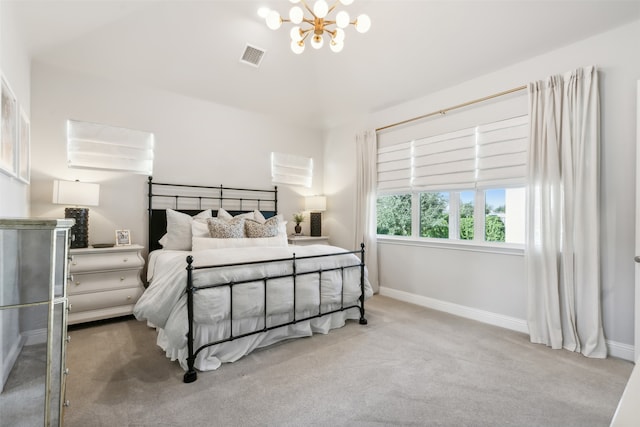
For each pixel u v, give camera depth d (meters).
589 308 2.33
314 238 4.50
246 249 2.57
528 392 1.81
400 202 4.00
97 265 2.83
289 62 3.59
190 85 3.62
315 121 4.76
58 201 2.71
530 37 2.56
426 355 2.29
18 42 2.22
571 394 1.79
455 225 3.43
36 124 2.92
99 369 2.04
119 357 2.22
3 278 1.01
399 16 2.82
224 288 2.11
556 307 2.45
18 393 1.04
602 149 2.36
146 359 2.19
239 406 1.66
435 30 2.81
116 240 3.18
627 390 0.64
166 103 3.66
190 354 1.91
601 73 2.36
